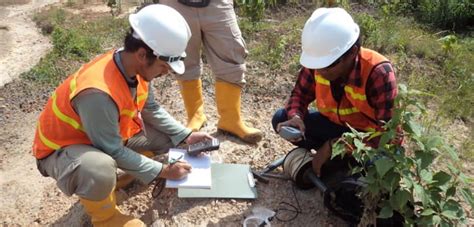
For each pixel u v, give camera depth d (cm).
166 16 243
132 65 246
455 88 446
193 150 296
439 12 625
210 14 327
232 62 342
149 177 269
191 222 279
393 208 226
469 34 604
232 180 306
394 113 227
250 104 420
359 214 265
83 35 626
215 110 405
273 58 482
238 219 281
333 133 299
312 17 249
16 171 362
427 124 369
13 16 816
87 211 267
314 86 293
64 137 254
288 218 283
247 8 559
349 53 241
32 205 327
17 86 482
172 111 409
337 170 289
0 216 318
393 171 223
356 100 263
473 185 317
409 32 559
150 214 290
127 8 822
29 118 432
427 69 482
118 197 301
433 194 227
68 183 250
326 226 279
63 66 523
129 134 279
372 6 654
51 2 908
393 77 249
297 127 284
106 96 237
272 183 309
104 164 245
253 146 351
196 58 350
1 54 636
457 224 245
